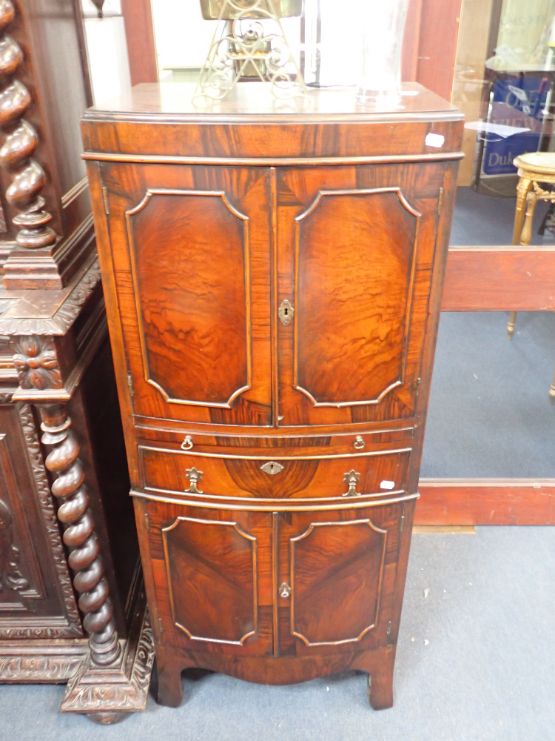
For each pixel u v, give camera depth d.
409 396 1.15
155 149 0.94
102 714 1.46
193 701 1.54
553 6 1.43
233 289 1.03
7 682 1.54
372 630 1.40
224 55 1.18
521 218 1.63
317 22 1.45
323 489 1.22
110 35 1.50
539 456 2.06
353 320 1.06
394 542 1.30
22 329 1.08
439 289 1.06
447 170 0.97
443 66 1.52
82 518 1.31
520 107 1.53
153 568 1.34
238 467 1.19
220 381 1.12
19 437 1.30
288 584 1.31
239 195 0.96
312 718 1.49
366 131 0.92
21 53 1.06
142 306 1.07
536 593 1.81
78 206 1.33
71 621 1.52
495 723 1.47
